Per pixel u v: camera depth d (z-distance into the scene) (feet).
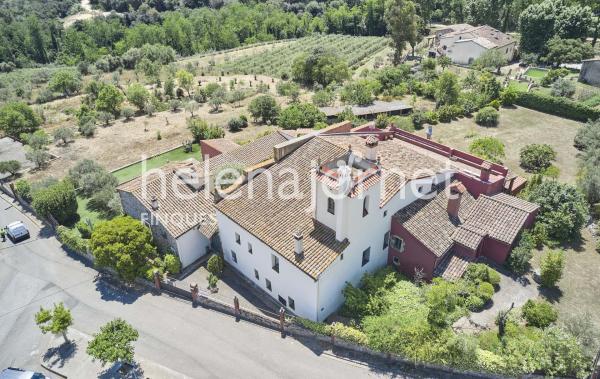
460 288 110.01
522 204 129.70
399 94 258.78
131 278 126.52
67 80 318.24
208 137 213.66
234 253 127.34
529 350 92.12
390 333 99.14
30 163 204.95
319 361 102.22
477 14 431.84
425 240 114.93
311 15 635.66
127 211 141.69
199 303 120.67
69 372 104.42
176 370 102.27
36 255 144.97
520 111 234.99
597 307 110.83
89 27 589.32
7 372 100.12
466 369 95.35
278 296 117.08
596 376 88.79
